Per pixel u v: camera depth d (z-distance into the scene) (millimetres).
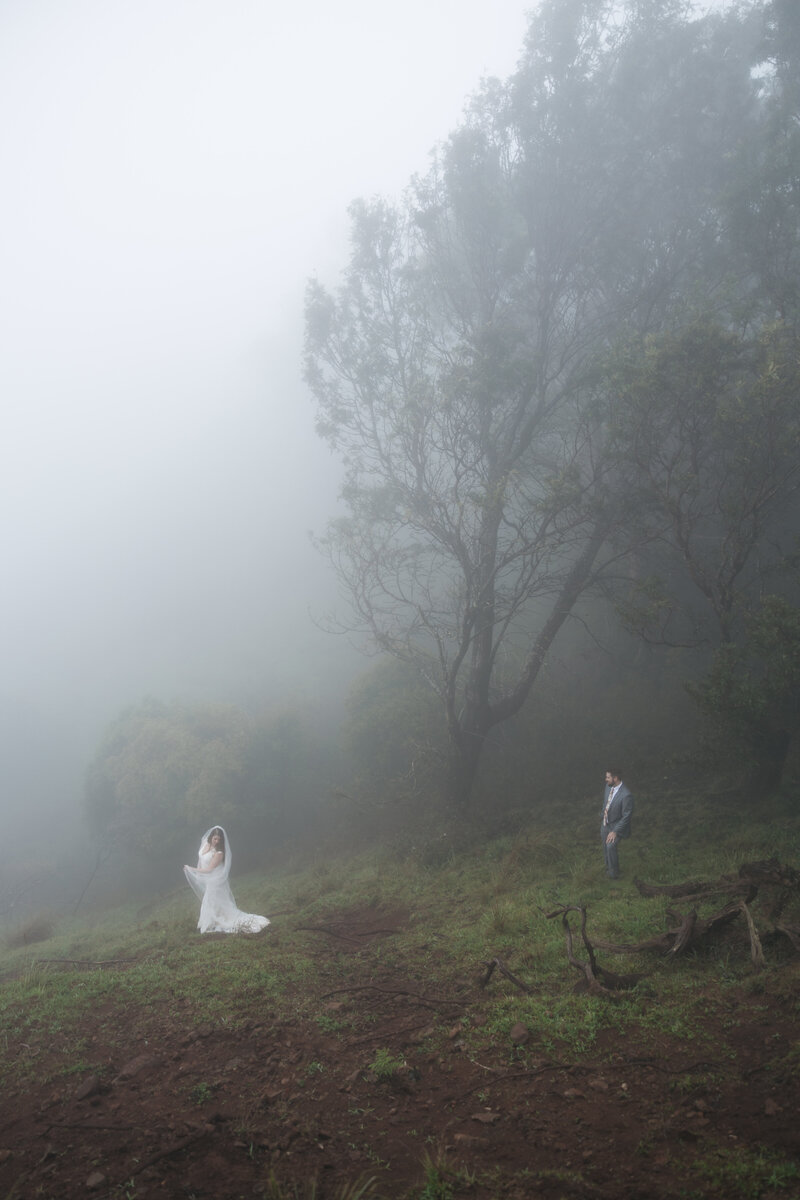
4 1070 5336
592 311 18672
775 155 14062
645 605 15242
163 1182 3709
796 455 13406
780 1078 4355
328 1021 5887
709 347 13008
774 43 15984
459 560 16875
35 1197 3619
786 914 7055
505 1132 4098
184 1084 4934
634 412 14078
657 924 7711
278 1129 4250
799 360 12680
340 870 15312
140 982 7453
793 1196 3254
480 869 12609
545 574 17547
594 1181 3541
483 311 17875
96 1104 4707
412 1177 3688
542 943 7617
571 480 15570
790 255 14672
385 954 8156
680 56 17109
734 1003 5551
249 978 7191
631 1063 4781
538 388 17703
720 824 12656
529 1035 5312
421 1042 5453
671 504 13914
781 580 18031
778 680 12039
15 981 8039
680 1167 3590
